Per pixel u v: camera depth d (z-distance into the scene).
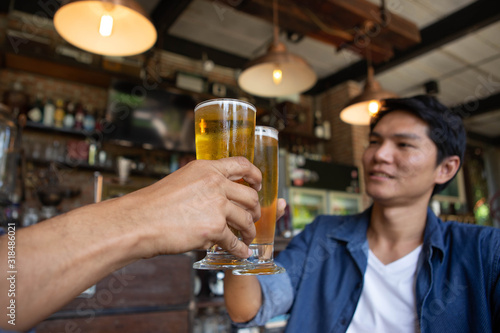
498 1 3.89
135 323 1.76
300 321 1.04
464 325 0.85
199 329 2.49
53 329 1.59
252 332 2.41
